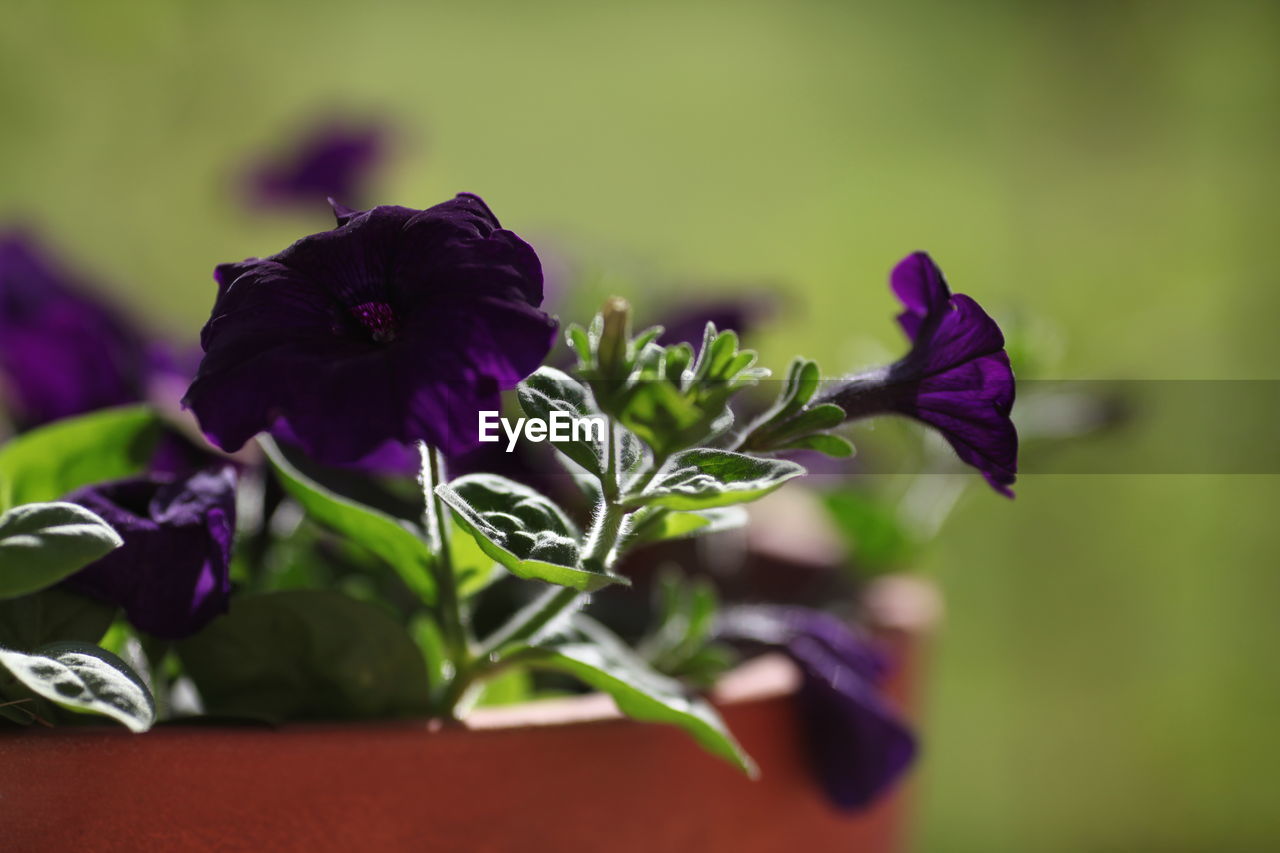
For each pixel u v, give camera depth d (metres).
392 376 0.55
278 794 0.58
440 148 1.58
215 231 1.44
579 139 1.64
